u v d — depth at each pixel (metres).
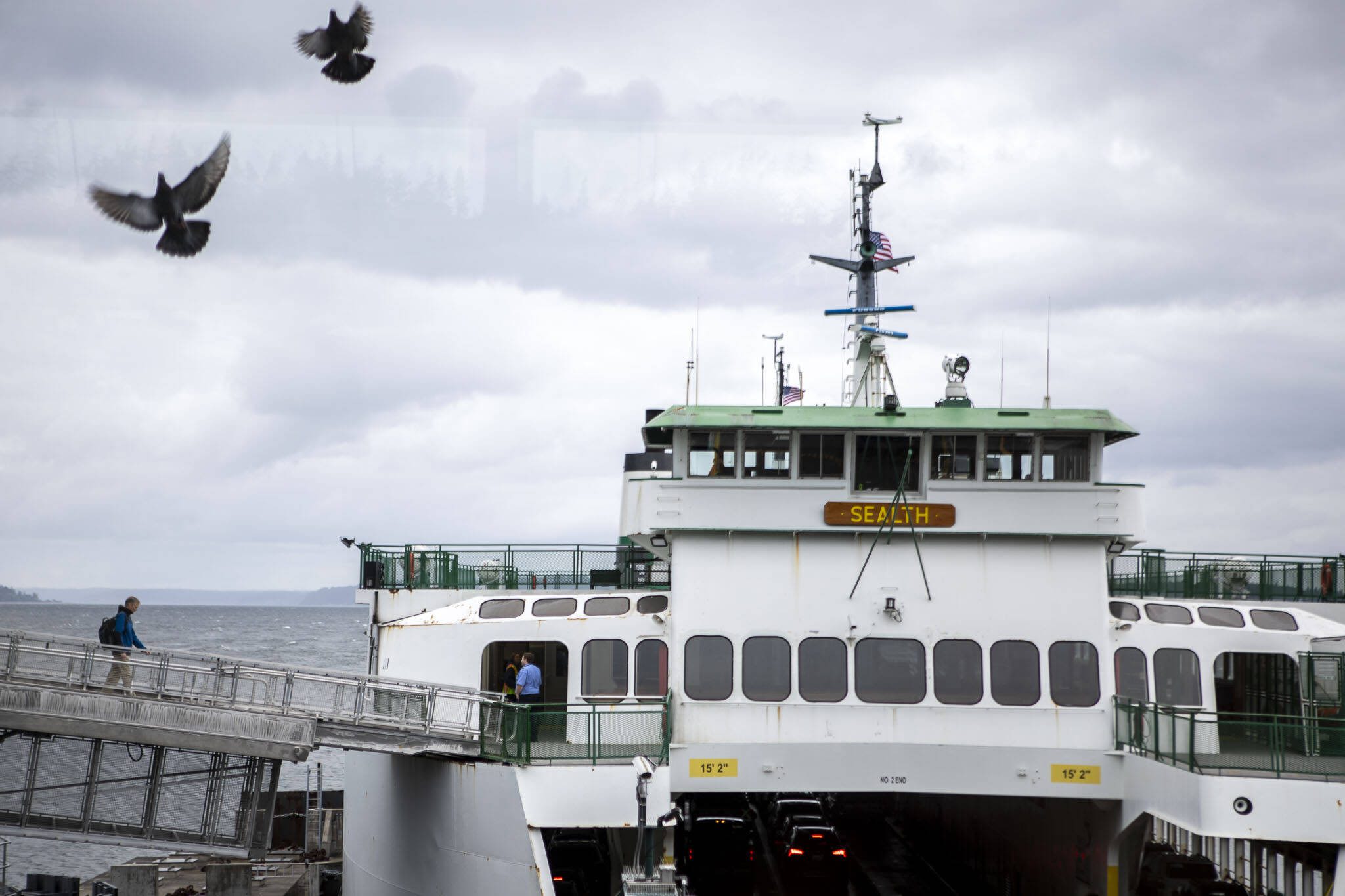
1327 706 27.92
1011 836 34.84
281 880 42.31
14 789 25.48
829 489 27.77
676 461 28.02
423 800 28.22
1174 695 28.34
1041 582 27.69
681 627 27.66
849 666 27.50
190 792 55.38
